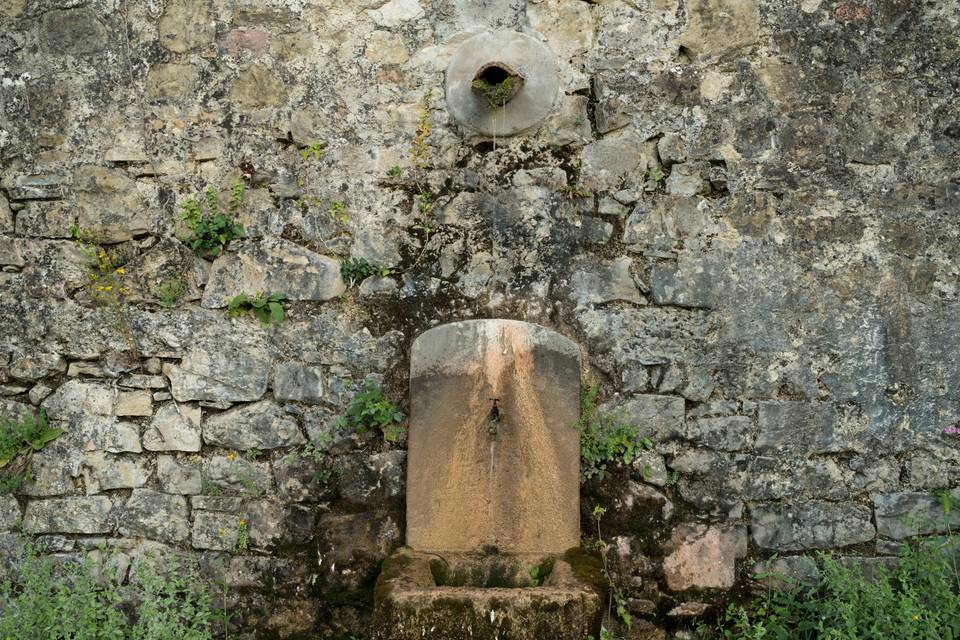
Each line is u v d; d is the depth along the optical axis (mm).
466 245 3652
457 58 3678
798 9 3730
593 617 2674
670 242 3658
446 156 3682
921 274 3664
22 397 3613
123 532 3527
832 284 3648
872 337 3633
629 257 3656
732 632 3471
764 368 3615
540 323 3609
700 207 3672
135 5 3725
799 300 3639
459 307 3623
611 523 3512
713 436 3580
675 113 3699
